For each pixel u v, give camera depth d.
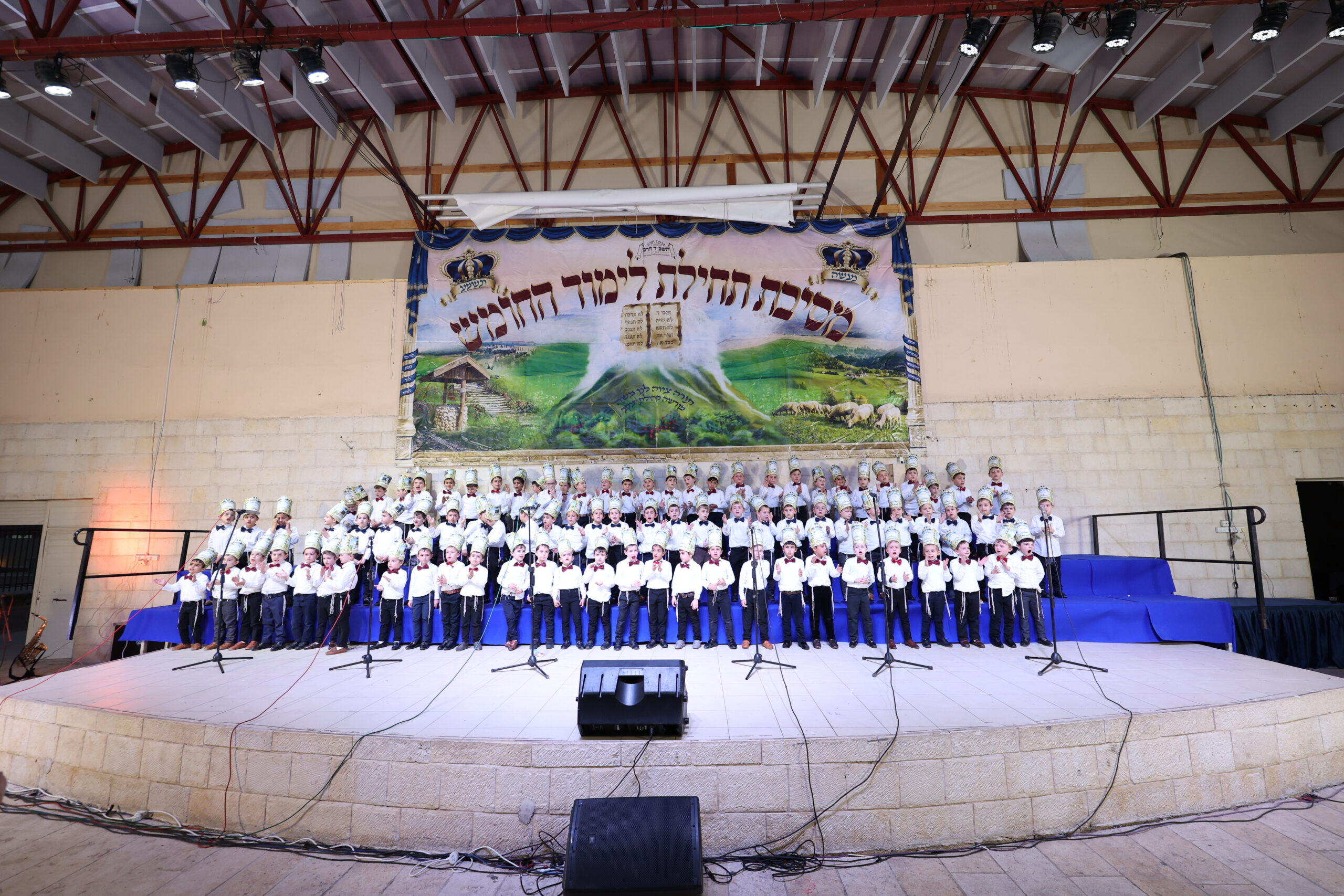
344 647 9.54
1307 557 12.25
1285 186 13.77
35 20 9.23
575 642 9.68
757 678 7.55
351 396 13.42
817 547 9.24
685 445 12.77
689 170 14.12
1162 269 13.22
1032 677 7.41
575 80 14.23
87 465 13.51
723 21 9.06
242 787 5.80
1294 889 4.65
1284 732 6.19
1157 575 10.43
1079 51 11.49
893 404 12.76
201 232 14.44
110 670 8.45
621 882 4.24
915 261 13.72
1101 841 5.41
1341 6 8.65
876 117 14.25
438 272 13.53
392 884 4.99
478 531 10.65
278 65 11.70
